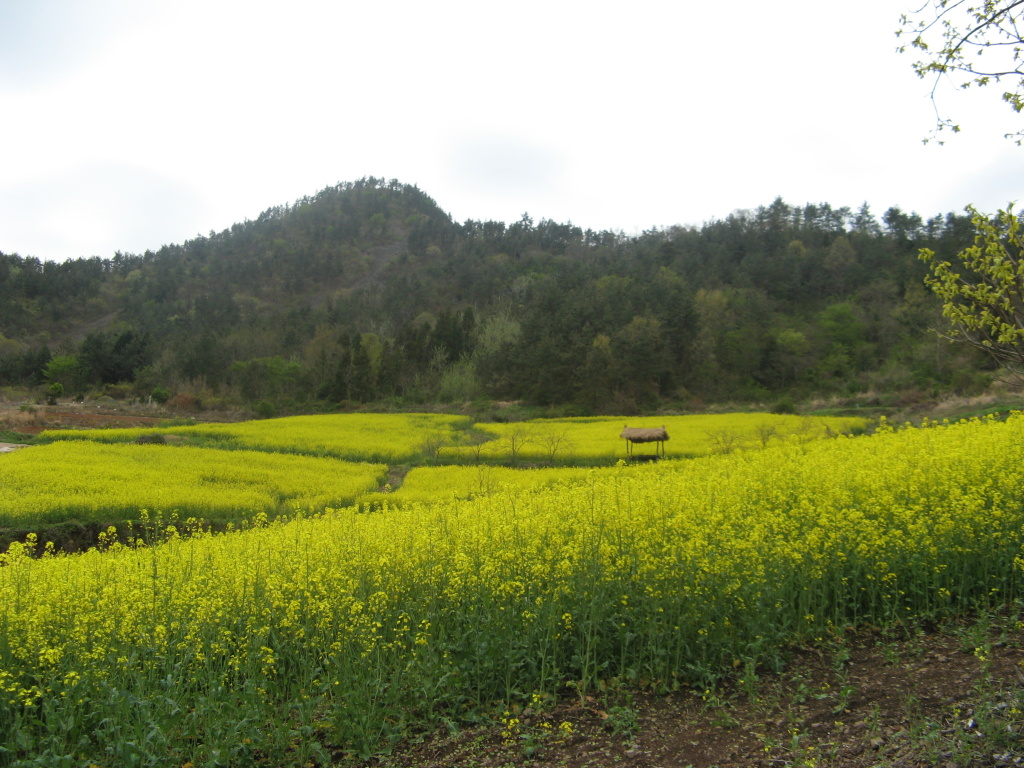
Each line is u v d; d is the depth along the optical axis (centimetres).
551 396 6931
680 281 9019
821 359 7381
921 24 605
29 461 2717
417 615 685
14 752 507
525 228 16912
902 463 1120
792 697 587
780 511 925
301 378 7888
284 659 641
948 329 628
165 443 3753
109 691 547
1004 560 746
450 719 583
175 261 17512
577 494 1057
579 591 671
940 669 609
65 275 14650
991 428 1564
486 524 896
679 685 630
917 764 461
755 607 670
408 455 3497
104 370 8381
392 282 13475
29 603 674
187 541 1104
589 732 559
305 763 535
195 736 538
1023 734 475
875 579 743
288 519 1778
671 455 3228
